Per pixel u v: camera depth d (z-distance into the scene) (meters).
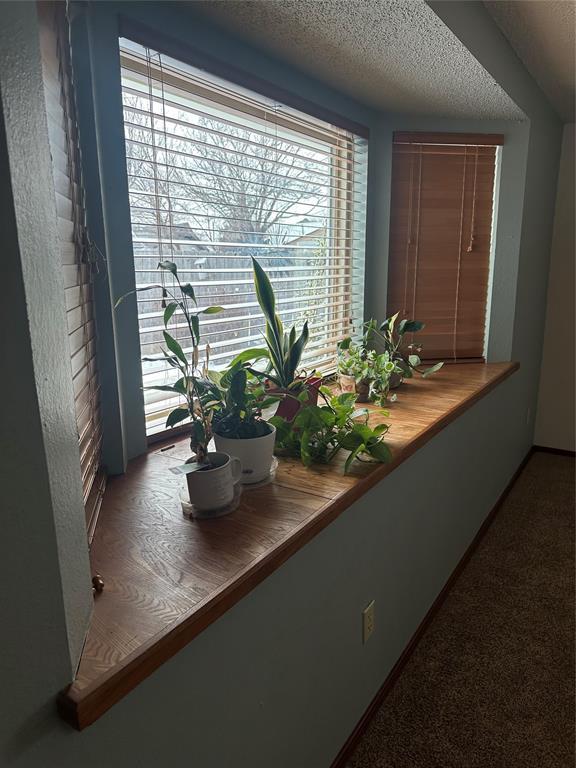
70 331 0.94
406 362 2.42
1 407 0.51
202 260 1.57
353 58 1.67
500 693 1.62
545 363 3.62
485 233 2.60
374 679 1.57
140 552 0.96
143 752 0.77
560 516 2.79
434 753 1.42
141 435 1.40
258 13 1.36
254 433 1.25
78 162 1.08
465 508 2.31
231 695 0.95
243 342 1.77
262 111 1.70
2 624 0.53
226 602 0.85
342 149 2.19
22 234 0.52
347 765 1.40
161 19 1.29
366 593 1.46
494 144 2.47
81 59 1.08
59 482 0.61
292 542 1.01
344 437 1.40
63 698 0.62
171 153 1.42
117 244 1.25
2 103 0.49
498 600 2.09
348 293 2.42
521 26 1.89
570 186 3.29
